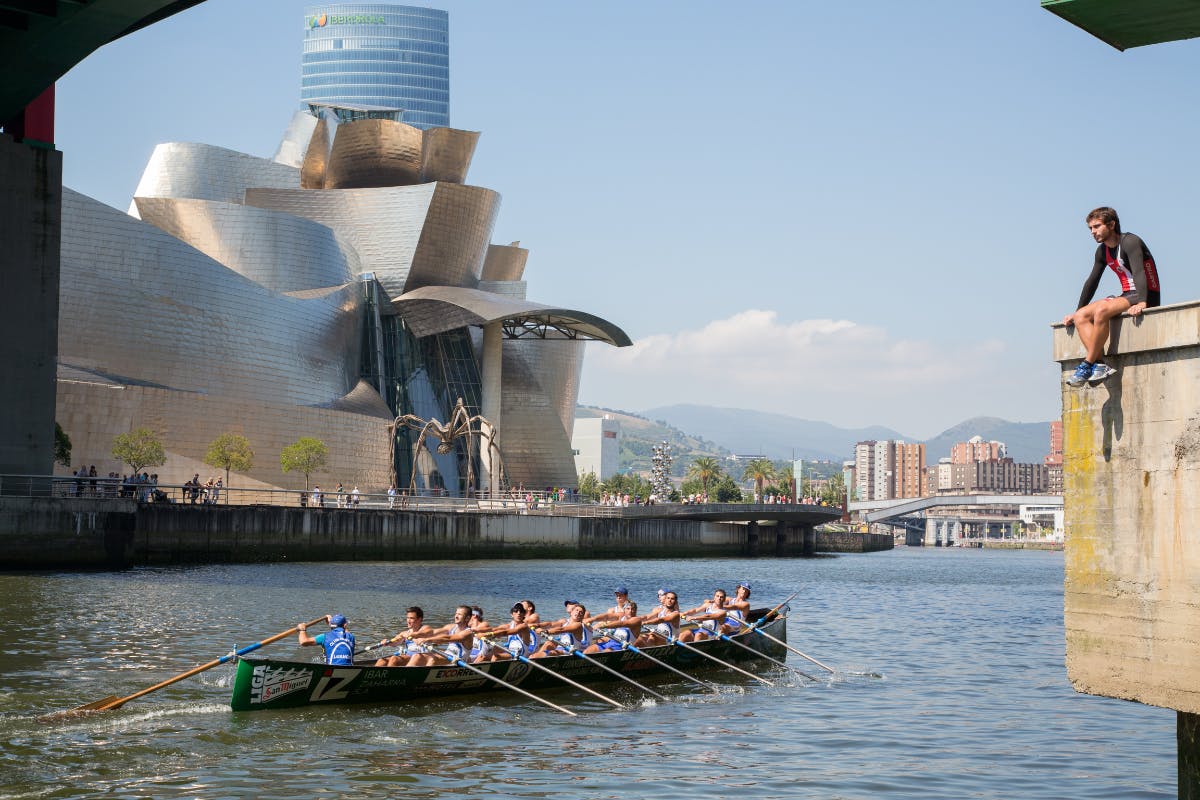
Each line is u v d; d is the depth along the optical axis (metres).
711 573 79.00
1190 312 10.80
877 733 22.45
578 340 136.75
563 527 93.94
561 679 25.77
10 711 22.23
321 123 139.50
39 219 53.75
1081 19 11.84
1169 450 11.11
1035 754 20.67
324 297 116.62
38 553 52.66
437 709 23.61
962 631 42.47
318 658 29.62
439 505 95.38
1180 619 11.01
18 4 41.81
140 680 25.64
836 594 63.03
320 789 17.36
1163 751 21.02
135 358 97.44
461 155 137.25
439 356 132.62
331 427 107.19
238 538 67.50
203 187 134.50
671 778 18.55
